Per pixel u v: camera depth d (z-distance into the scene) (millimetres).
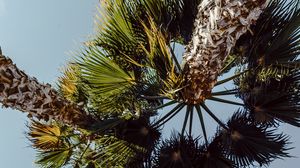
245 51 4863
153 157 5363
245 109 5484
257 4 4039
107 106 5055
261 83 5215
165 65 4289
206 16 4258
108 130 5207
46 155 5465
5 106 4512
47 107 4754
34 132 5418
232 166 5500
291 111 5281
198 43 4305
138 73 4684
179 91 4633
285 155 5391
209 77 4410
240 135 5445
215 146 5523
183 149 5395
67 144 5531
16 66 4543
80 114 5062
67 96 5582
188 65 4426
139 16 4582
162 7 4656
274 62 4703
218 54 4242
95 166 5559
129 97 4863
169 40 4637
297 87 5258
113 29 4523
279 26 4641
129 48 4617
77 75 4934
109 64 4566
